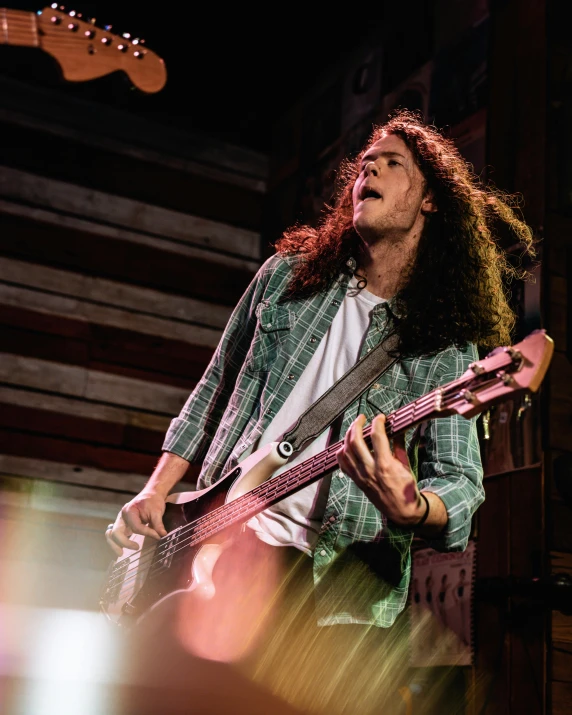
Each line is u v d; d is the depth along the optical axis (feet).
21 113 14.73
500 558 9.98
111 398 14.32
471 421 5.55
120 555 6.37
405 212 6.11
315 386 5.94
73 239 14.66
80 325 14.39
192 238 15.61
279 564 5.51
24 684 4.64
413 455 5.64
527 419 9.98
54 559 13.23
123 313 14.75
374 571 5.47
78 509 13.60
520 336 10.24
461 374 5.74
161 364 14.80
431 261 6.18
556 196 10.50
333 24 14.28
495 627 9.87
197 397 6.61
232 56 14.97
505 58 11.35
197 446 6.49
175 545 5.96
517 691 9.43
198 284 15.46
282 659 5.42
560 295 10.23
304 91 15.79
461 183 6.39
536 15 11.06
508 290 8.03
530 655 9.41
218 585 5.72
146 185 15.44
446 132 11.98
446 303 5.98
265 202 16.40
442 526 4.83
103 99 15.35
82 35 6.99
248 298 6.66
